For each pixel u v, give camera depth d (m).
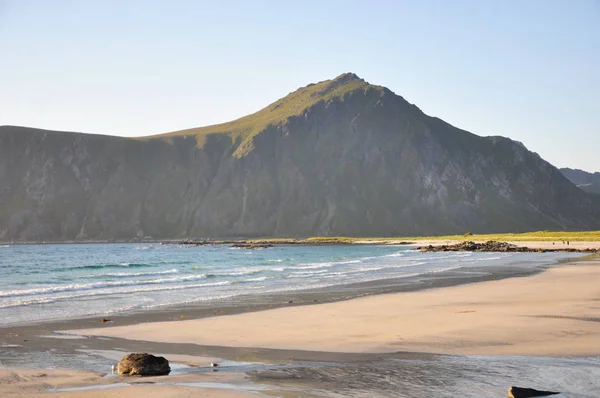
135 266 79.56
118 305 29.12
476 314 24.75
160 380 13.55
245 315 25.30
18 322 23.17
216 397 11.86
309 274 53.41
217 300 31.42
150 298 32.50
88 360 16.08
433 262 76.62
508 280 43.66
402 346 17.97
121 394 12.05
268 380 13.53
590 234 193.88
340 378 13.70
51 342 18.86
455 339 18.92
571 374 13.98
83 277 54.72
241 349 17.77
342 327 21.80
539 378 13.59
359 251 144.12
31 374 14.09
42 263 94.69
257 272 57.78
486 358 15.97
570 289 35.69
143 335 20.27
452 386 12.89
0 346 18.08
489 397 11.99
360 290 36.91
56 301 30.91
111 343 18.77
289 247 194.25
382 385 12.98
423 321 23.00
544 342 18.14
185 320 23.83
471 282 42.31
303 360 16.03
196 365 15.39
